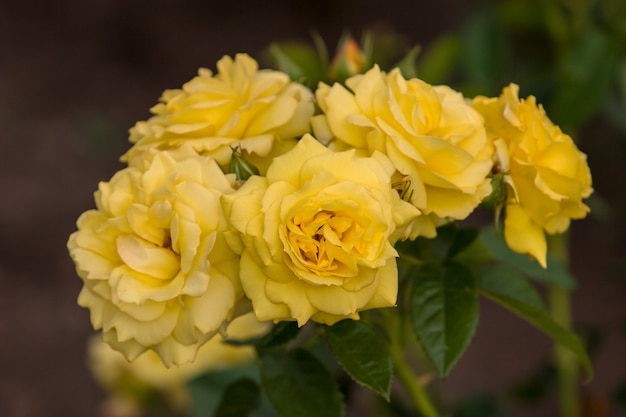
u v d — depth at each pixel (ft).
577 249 5.08
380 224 1.64
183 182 1.70
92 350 2.70
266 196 1.65
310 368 1.93
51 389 4.93
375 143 1.74
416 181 1.74
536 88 2.63
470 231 1.95
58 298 5.37
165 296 1.68
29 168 6.23
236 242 1.67
